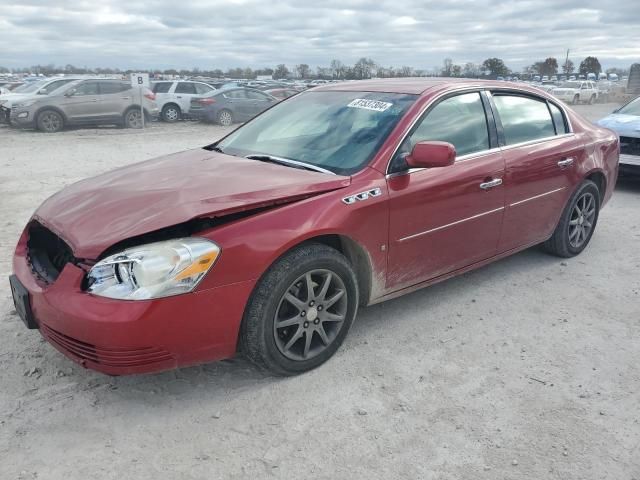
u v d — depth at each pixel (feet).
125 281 9.02
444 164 11.41
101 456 8.82
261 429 9.53
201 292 9.32
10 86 78.38
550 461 8.91
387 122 12.57
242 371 11.17
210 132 57.36
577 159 16.70
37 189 27.43
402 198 11.87
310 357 11.10
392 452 9.05
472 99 14.17
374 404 10.24
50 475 8.41
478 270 16.74
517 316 13.83
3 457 8.73
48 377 10.81
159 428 9.50
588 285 15.84
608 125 28.35
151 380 10.80
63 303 9.20
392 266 12.19
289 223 10.23
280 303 10.29
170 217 9.61
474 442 9.30
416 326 13.20
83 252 9.42
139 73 58.65
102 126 61.93
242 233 9.75
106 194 11.05
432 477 8.54
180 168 12.42
